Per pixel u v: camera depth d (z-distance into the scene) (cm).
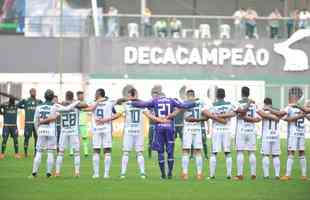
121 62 10062
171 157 4988
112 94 10019
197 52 10081
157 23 10100
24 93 10031
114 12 10656
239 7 11256
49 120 4978
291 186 4622
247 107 4947
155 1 11219
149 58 10081
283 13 11194
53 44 10262
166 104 4950
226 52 10088
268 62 10138
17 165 5891
